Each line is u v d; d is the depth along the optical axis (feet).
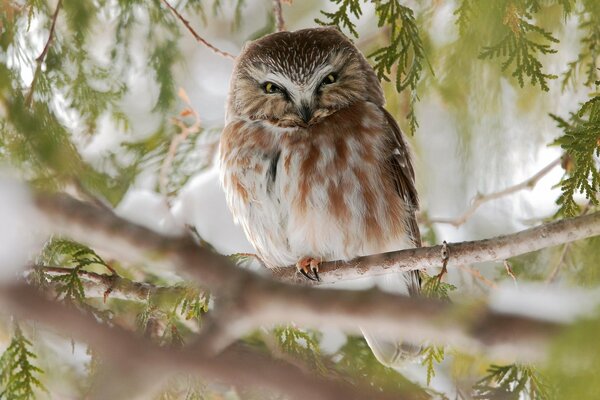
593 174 26.17
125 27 39.37
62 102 36.55
